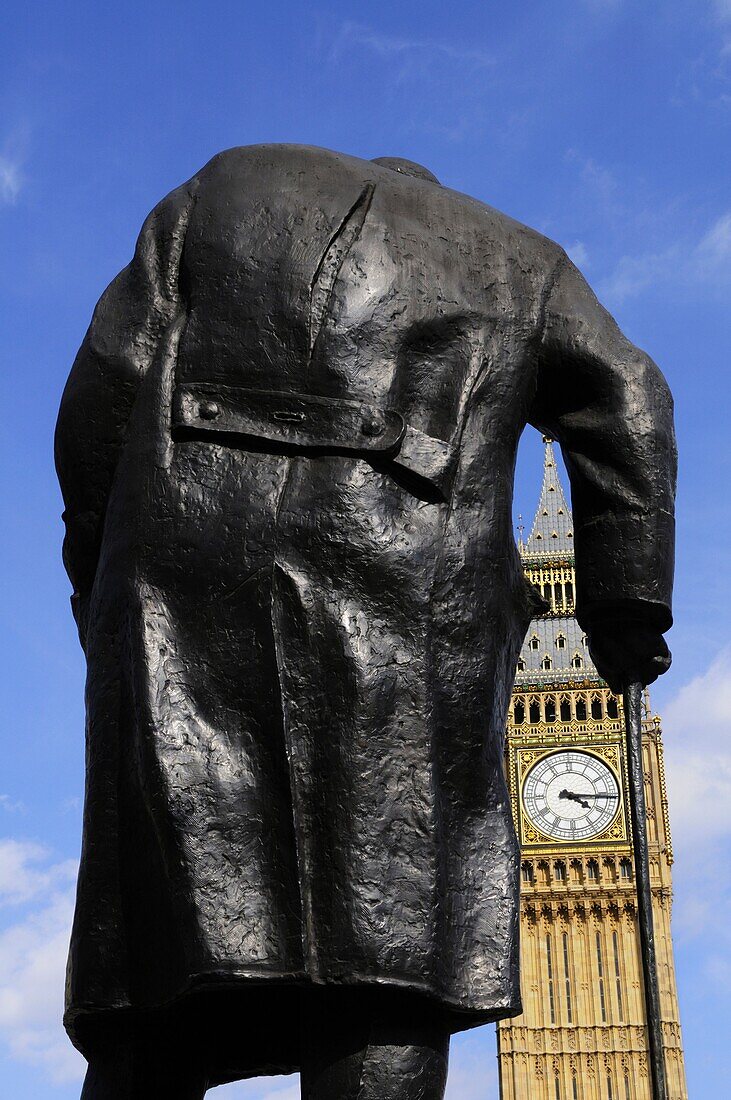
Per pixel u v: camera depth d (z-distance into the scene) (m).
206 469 3.46
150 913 3.26
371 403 3.48
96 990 3.29
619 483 3.77
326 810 3.23
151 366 3.61
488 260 3.73
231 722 3.30
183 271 3.67
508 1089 71.88
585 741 74.88
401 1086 3.14
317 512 3.39
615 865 73.69
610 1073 71.31
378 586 3.38
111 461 3.62
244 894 3.19
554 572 74.62
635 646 3.82
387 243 3.63
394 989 3.13
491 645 3.47
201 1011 3.45
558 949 73.25
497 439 3.62
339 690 3.29
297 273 3.55
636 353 3.84
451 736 3.37
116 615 3.44
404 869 3.22
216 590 3.37
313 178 3.68
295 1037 3.52
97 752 3.41
